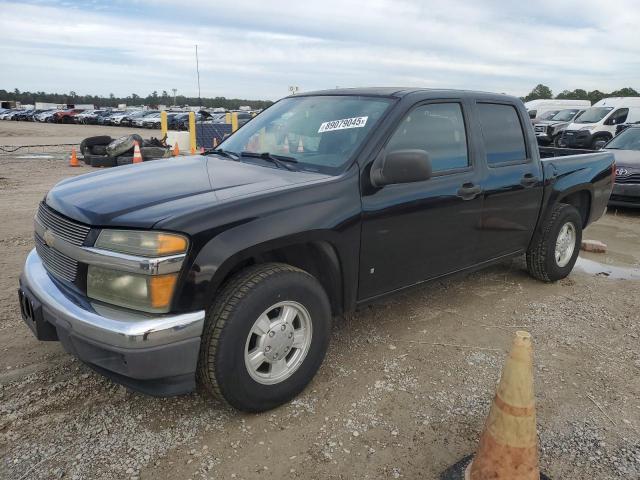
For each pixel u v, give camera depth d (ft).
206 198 9.28
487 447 7.70
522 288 17.02
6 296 14.76
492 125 14.35
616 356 12.55
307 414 9.89
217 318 8.86
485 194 13.66
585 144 60.64
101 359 8.49
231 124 65.31
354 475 8.38
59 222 9.45
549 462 8.78
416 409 10.16
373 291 11.67
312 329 10.13
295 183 10.26
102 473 8.23
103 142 48.65
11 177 38.17
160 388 8.60
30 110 187.11
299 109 13.62
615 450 9.13
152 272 8.16
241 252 8.89
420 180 10.59
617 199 30.60
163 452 8.75
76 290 9.07
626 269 19.80
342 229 10.39
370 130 11.43
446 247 13.01
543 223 16.47
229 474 8.30
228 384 8.98
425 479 8.34
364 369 11.57
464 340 13.14
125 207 8.92
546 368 11.86
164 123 64.28
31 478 8.06
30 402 9.93
